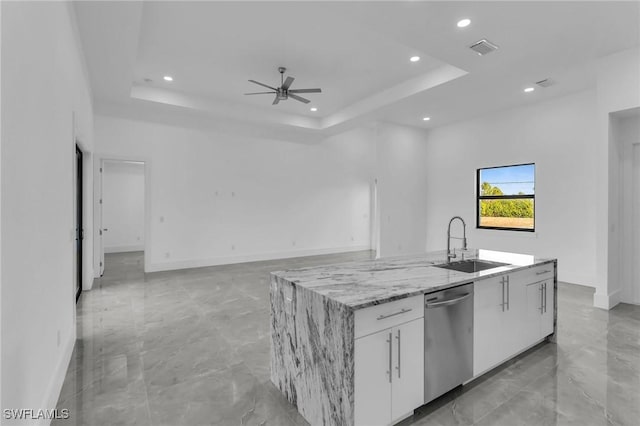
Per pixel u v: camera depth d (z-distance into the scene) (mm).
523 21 3082
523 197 5902
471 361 2264
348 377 1636
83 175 4938
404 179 7262
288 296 2139
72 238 2961
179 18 3551
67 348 2605
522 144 5809
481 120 6492
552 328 2998
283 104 6645
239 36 3941
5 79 1284
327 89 5719
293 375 2080
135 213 9555
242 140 7277
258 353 2850
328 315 1765
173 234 6496
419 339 1944
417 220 7484
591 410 2029
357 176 9328
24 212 1520
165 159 6383
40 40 1810
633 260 4156
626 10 2895
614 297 4090
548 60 3928
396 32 3277
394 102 5594
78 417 1976
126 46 3682
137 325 3502
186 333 3285
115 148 5906
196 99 6109
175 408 2066
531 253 5699
